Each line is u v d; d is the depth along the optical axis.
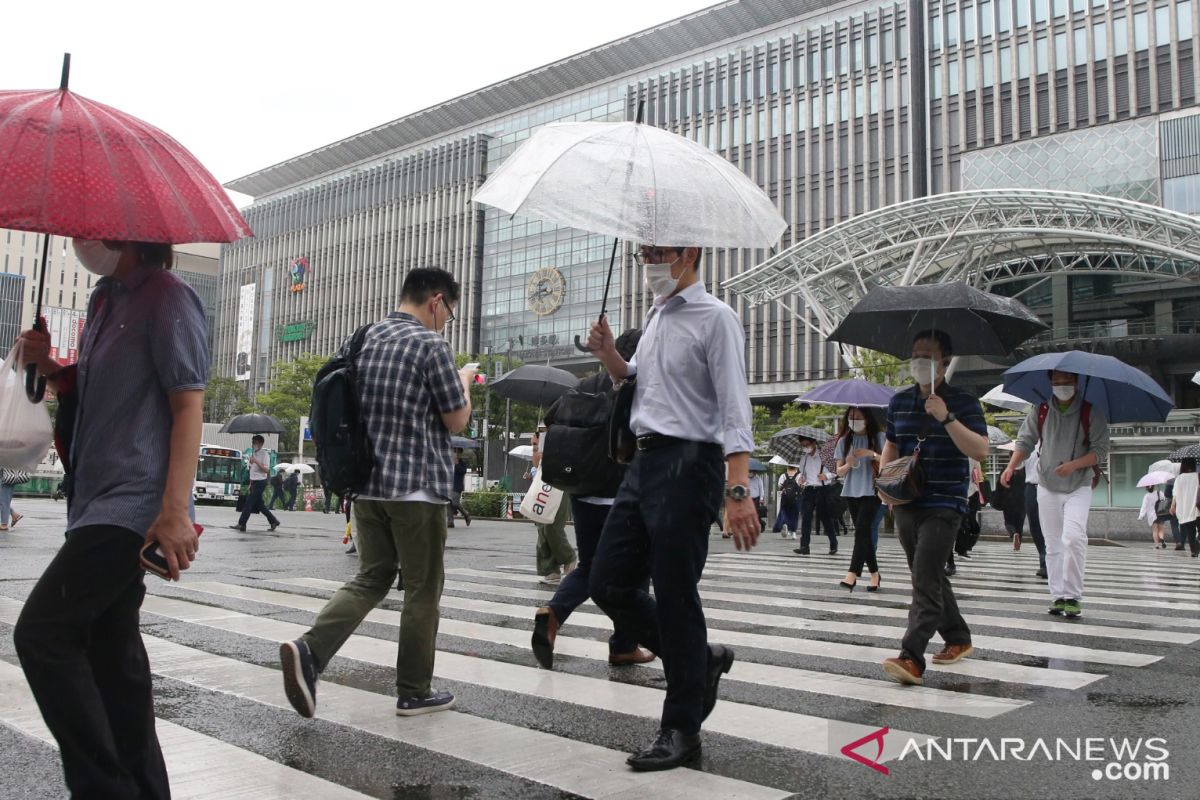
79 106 2.29
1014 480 16.48
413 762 3.16
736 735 3.56
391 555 3.83
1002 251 42.81
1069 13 47.44
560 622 4.53
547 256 67.19
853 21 55.28
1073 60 47.12
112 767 2.26
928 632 4.56
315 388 3.73
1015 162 46.91
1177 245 33.50
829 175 55.66
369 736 3.47
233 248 92.38
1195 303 45.22
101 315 2.53
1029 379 7.39
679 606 3.19
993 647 5.59
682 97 62.28
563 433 4.02
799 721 3.78
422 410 3.75
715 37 61.25
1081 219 35.31
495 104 72.19
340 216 82.56
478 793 2.86
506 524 25.55
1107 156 44.25
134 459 2.38
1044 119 47.94
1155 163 42.91
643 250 3.45
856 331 5.22
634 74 65.06
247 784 2.91
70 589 2.26
